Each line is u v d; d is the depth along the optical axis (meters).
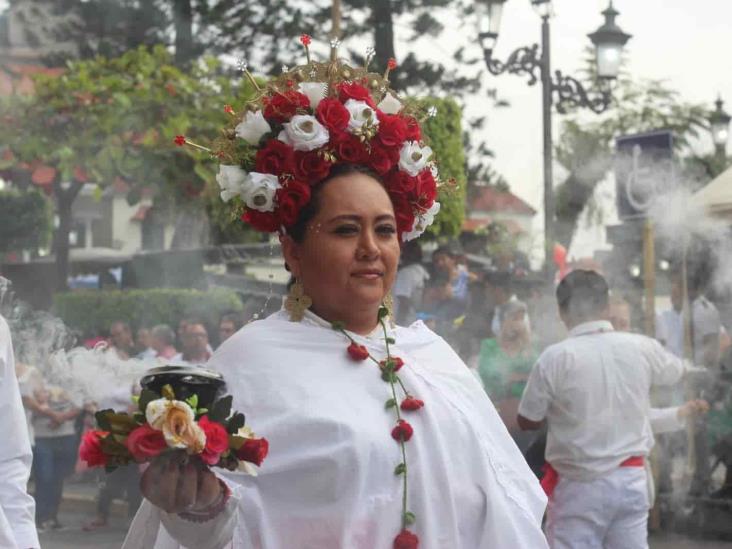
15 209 13.69
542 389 5.33
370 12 18.12
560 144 15.93
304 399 2.76
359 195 2.90
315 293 2.93
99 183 11.38
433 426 2.83
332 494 2.71
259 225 2.98
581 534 5.30
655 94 17.20
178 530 2.49
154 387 2.40
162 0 17.58
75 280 14.94
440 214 10.24
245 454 2.41
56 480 8.79
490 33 10.84
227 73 17.67
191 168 11.18
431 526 2.77
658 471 8.47
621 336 5.39
